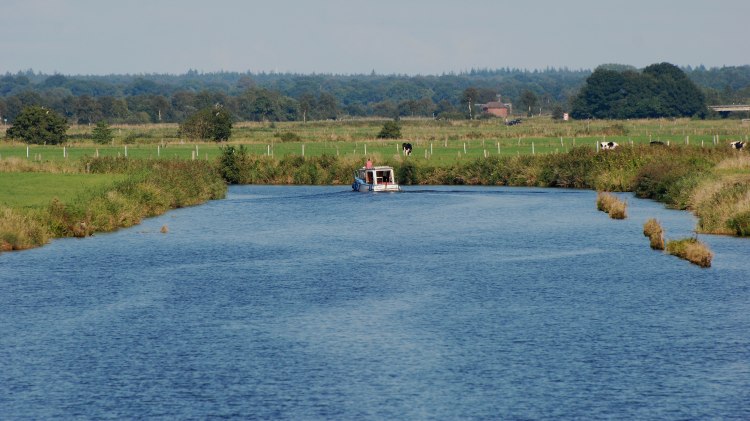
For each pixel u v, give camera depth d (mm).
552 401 58781
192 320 78875
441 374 63969
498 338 72500
